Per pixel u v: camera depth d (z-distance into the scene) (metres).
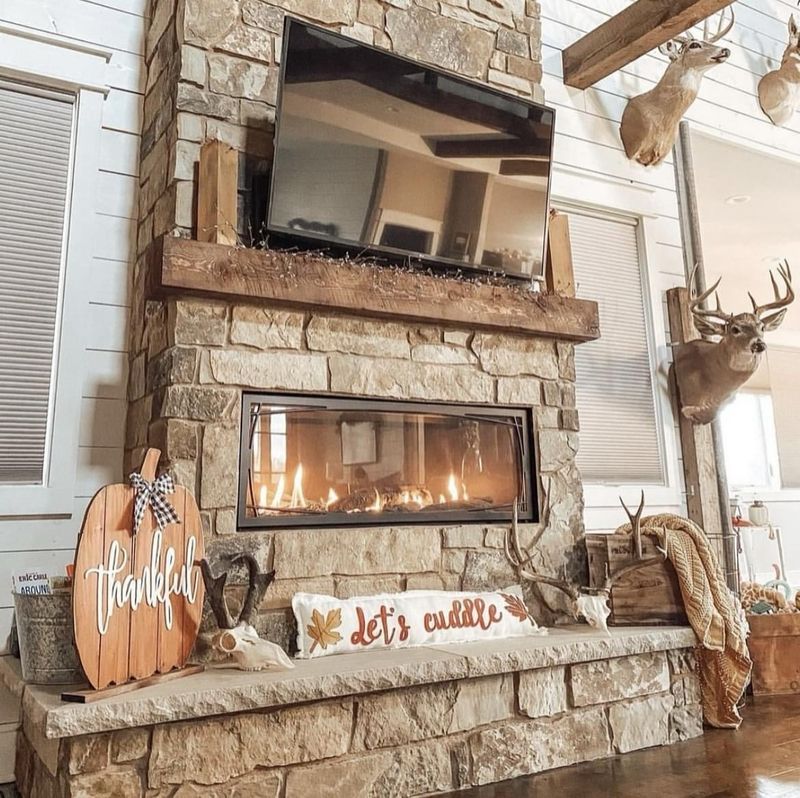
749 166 4.76
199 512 2.18
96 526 1.78
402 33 3.00
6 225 2.54
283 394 2.42
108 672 1.74
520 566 2.66
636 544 2.72
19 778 2.06
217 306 2.33
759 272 6.93
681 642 2.59
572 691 2.36
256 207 2.61
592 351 3.68
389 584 2.48
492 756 2.17
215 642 2.08
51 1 2.71
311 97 2.57
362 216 2.67
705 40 3.86
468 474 2.86
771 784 2.04
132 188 2.80
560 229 3.20
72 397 2.54
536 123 3.11
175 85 2.52
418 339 2.71
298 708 1.92
